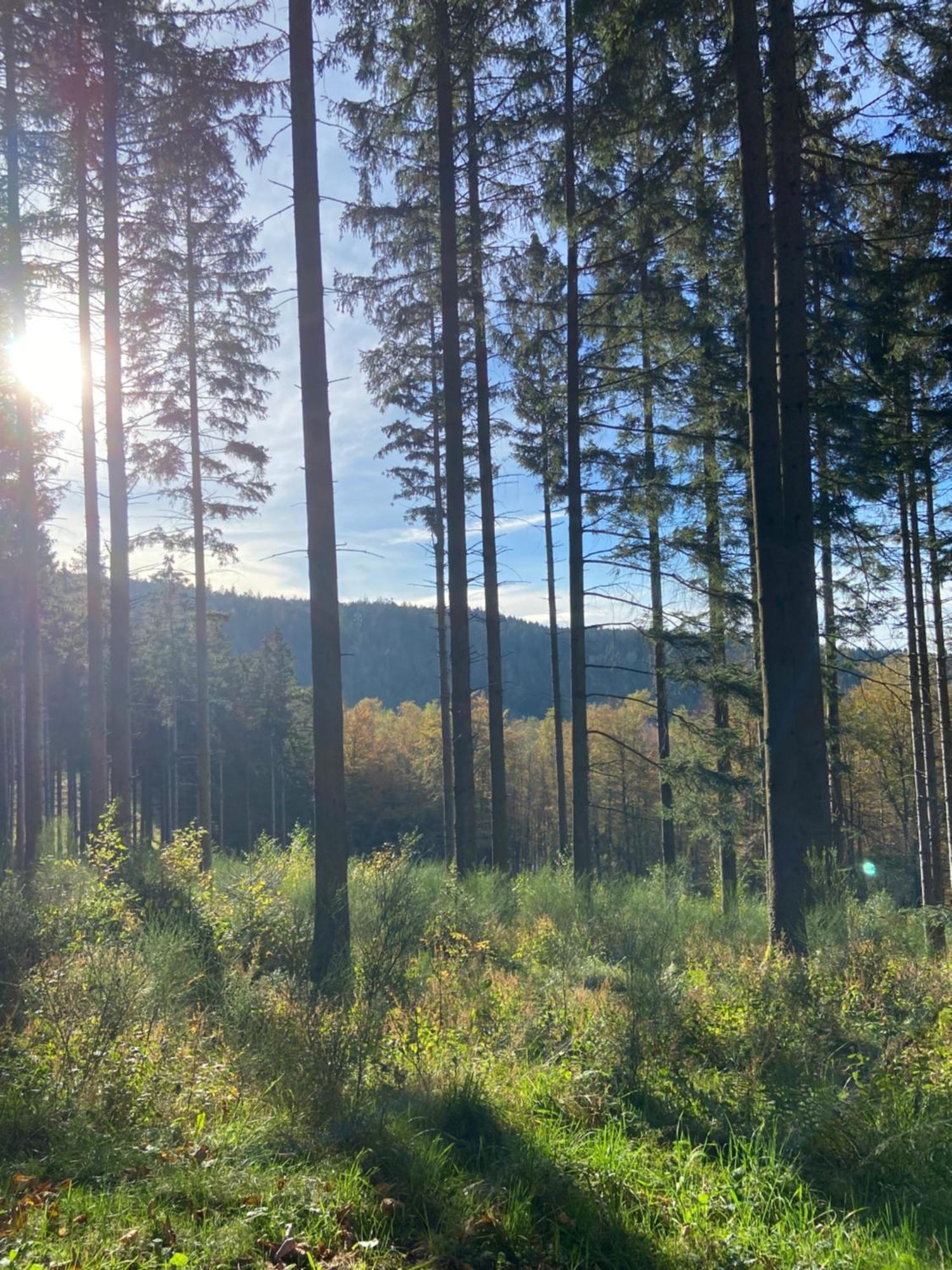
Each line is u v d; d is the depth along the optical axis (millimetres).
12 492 20875
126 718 14375
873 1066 5707
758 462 9156
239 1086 5309
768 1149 4773
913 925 10492
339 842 8438
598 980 8086
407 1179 4352
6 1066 5219
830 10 8820
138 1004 5867
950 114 9500
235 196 18609
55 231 14547
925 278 10539
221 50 11492
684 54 9375
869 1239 3988
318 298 8898
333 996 6254
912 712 15617
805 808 8766
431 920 9383
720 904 14414
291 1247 3713
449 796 23312
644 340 14398
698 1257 3840
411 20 12000
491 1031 6785
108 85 13750
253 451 21016
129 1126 4719
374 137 13422
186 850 11703
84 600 40719
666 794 19922
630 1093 5508
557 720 24406
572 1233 4008
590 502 15273
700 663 15117
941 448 12023
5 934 7172
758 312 9156
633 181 11109
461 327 16516
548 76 12883
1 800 37875
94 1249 3598
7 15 12719
